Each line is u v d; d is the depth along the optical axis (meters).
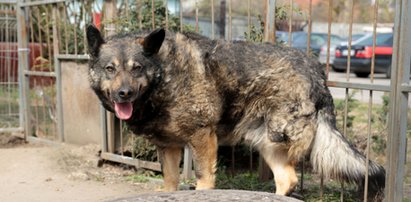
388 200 4.11
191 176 5.69
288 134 4.30
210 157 4.53
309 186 5.32
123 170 6.22
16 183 5.69
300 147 4.33
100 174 6.04
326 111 4.39
